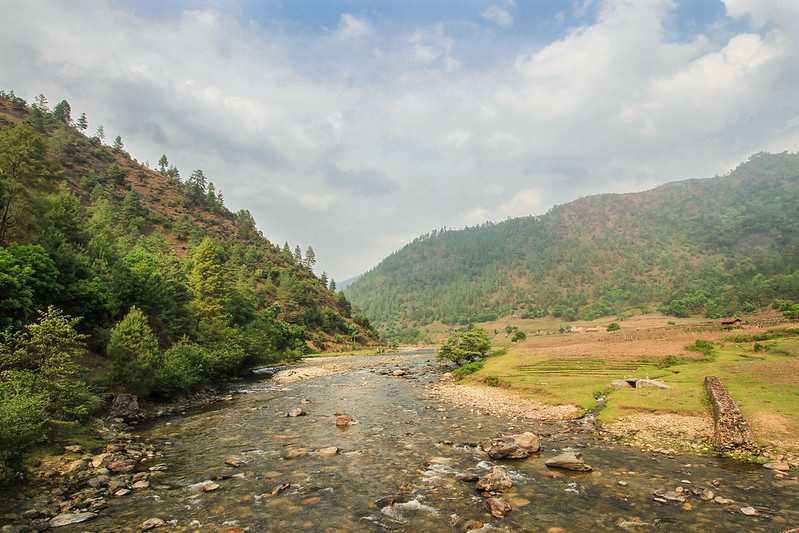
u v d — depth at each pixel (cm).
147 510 1464
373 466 1941
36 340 2289
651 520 1312
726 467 1798
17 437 1750
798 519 1285
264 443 2403
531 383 4188
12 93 19525
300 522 1365
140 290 5122
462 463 1953
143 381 3409
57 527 1327
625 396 3173
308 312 16312
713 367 4025
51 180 5375
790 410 2342
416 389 4634
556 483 1662
